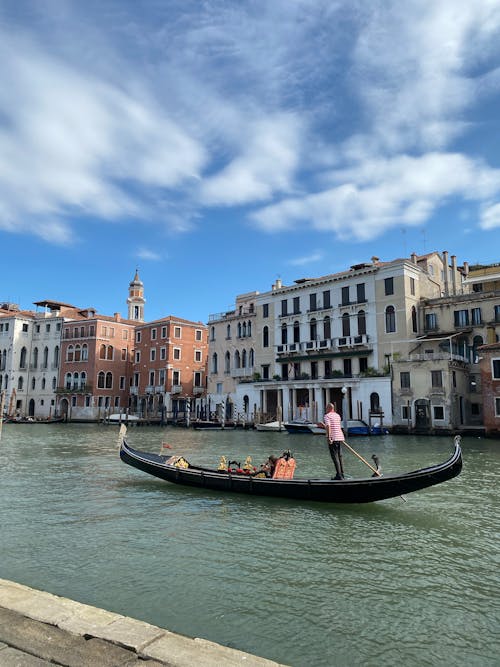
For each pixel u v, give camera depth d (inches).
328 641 223.6
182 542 357.7
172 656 156.6
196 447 1071.0
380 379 1515.7
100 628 173.8
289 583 285.4
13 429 1813.5
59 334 2534.5
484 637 227.3
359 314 1653.5
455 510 448.8
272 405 1891.0
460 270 1927.9
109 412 2303.2
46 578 293.0
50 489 551.2
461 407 1444.4
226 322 2117.4
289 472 501.7
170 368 2250.2
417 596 268.5
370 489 436.5
